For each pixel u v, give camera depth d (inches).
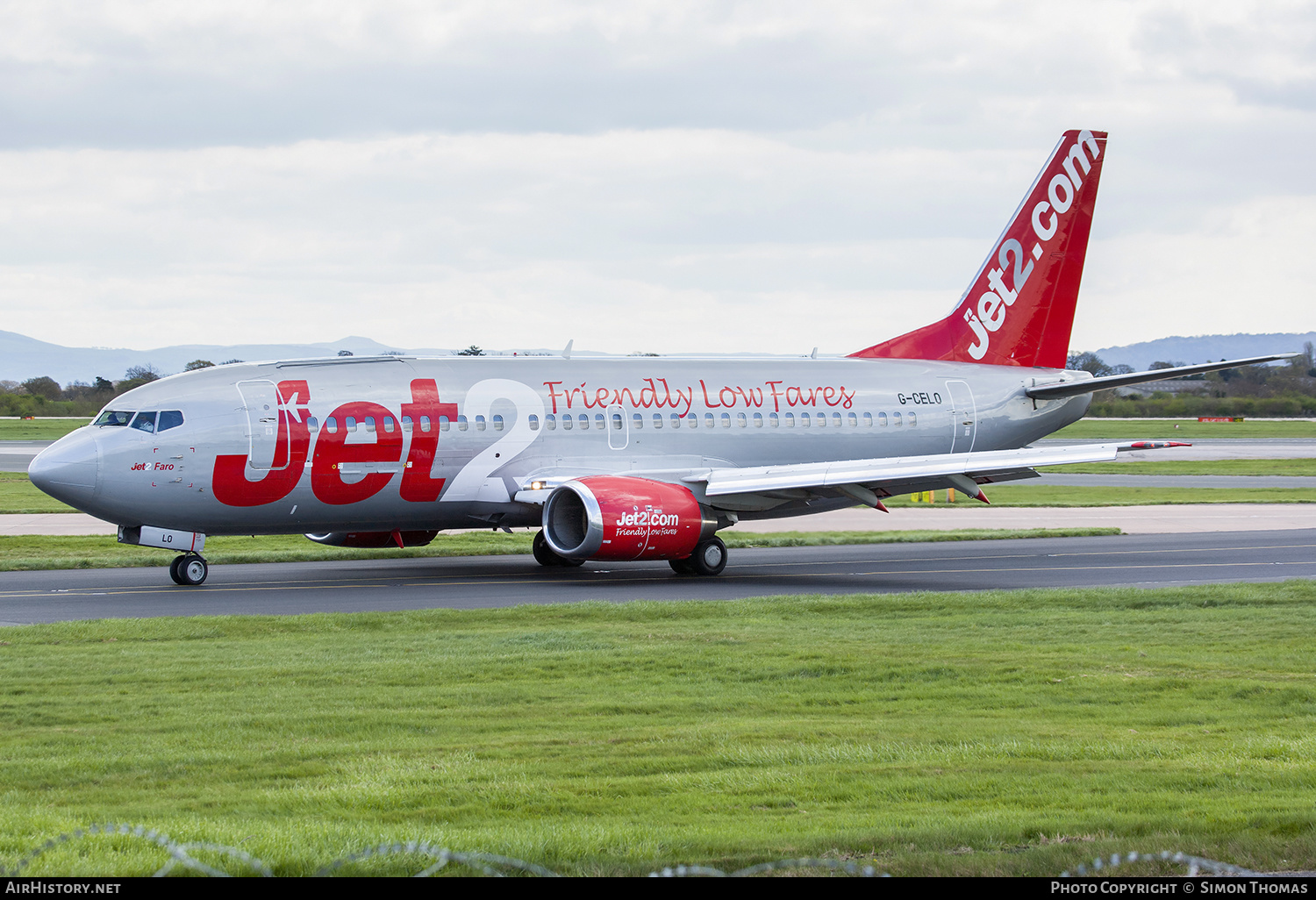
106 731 2017.7
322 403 4365.2
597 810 1529.3
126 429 4128.9
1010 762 1750.7
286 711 2160.4
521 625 3265.3
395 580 4490.7
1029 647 2807.6
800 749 1845.5
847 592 4119.1
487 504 4665.4
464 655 2723.9
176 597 3929.6
